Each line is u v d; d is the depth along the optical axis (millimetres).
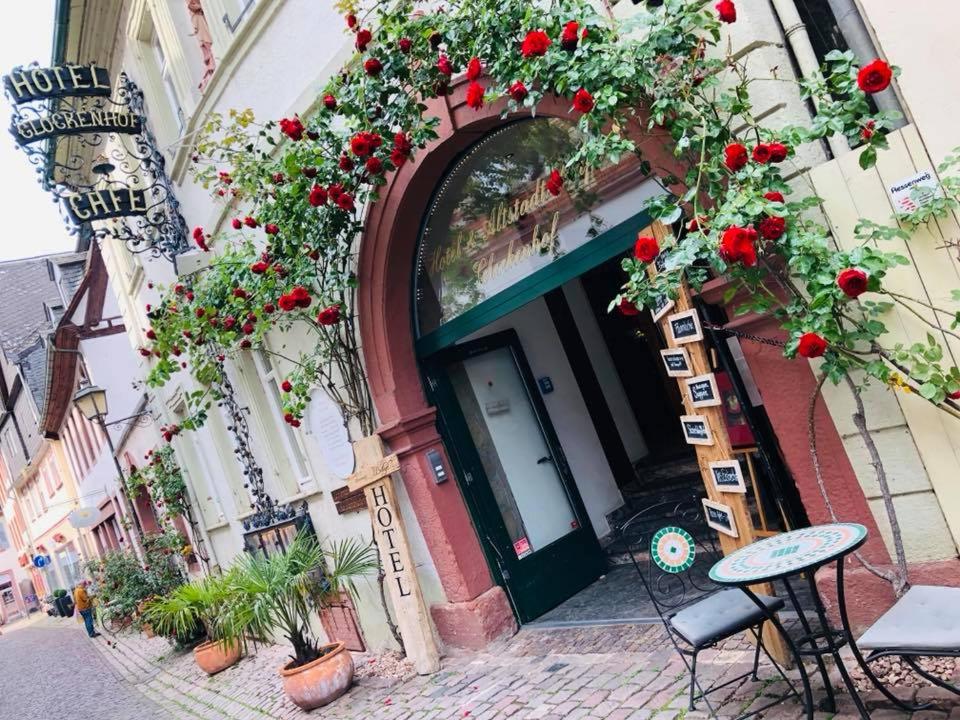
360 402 6480
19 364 31328
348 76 5289
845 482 3771
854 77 3203
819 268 3201
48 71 8555
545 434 7098
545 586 6551
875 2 3398
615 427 7840
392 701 5785
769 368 3918
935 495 3504
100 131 9039
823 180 3584
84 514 20812
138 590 15242
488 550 6414
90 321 16156
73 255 24359
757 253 3434
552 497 6938
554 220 5160
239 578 7043
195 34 8297
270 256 6289
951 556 3508
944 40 3238
